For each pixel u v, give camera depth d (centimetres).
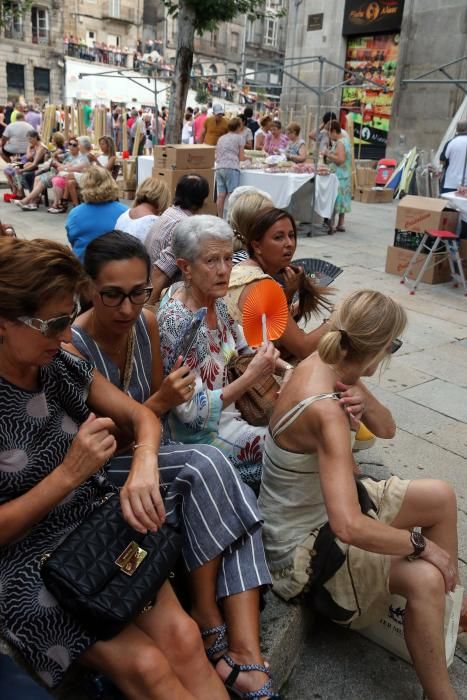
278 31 5606
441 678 189
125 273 193
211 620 191
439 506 208
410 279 718
